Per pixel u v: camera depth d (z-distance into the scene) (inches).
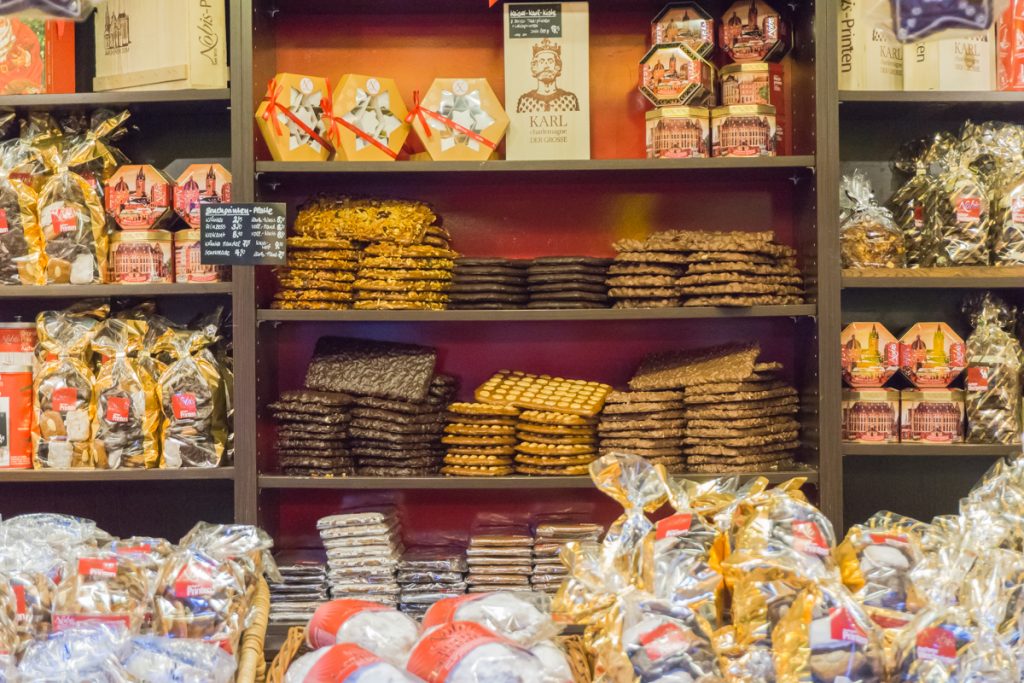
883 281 102.2
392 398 106.3
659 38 109.6
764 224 118.1
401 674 48.7
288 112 104.3
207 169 107.0
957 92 104.1
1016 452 103.3
